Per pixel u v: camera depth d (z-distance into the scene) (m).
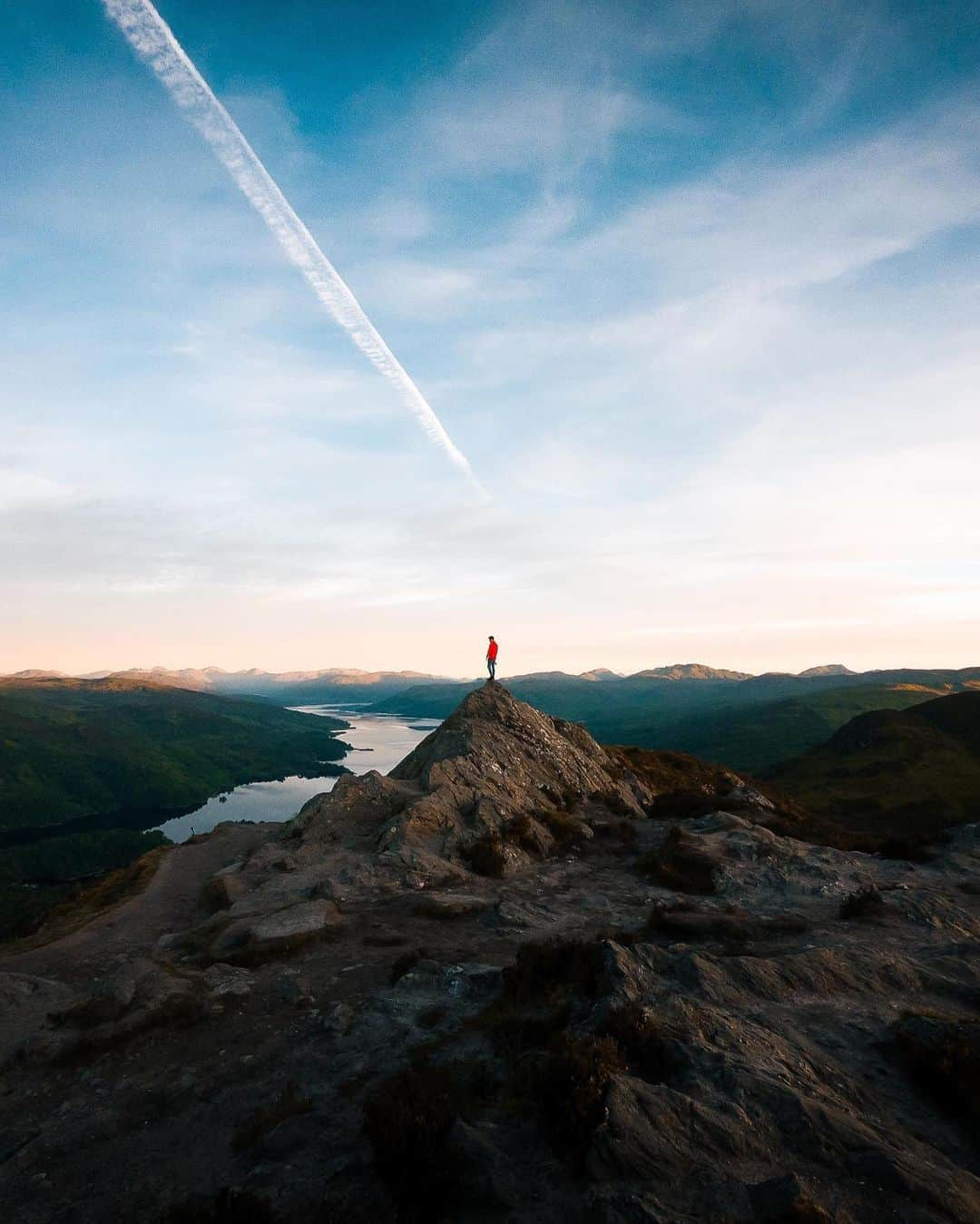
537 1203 7.84
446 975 17.78
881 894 23.56
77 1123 12.55
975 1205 7.80
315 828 33.97
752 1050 11.03
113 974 20.53
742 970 14.28
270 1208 8.73
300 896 26.73
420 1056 12.93
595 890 27.17
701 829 35.41
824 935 19.84
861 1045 11.85
